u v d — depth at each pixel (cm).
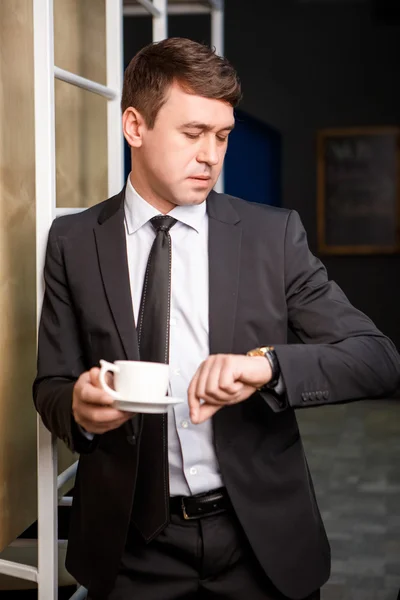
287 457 177
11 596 307
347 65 908
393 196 916
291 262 176
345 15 902
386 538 414
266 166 931
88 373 155
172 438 173
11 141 249
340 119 913
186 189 167
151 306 174
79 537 181
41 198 208
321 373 159
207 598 176
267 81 918
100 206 189
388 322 927
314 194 926
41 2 210
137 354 171
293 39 911
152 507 172
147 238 180
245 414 172
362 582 358
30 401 266
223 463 169
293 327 180
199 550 172
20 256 256
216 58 163
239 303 173
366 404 758
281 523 171
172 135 164
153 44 170
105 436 175
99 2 310
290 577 170
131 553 177
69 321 183
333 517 446
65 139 280
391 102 905
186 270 177
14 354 252
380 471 539
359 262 929
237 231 178
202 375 150
